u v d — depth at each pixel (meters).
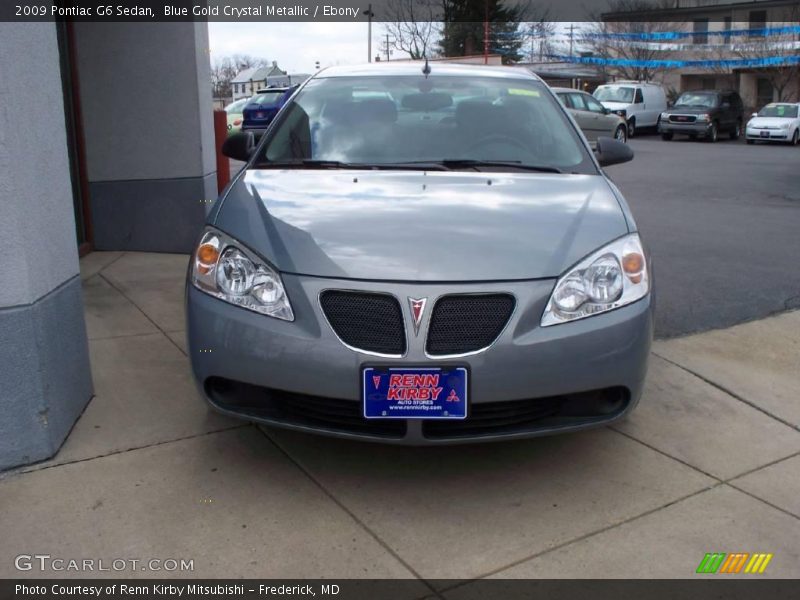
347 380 2.85
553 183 3.67
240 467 3.26
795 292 6.28
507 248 3.03
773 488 3.25
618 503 3.09
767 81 42.34
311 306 2.89
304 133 4.14
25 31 3.06
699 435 3.72
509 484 3.21
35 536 2.76
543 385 2.91
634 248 3.20
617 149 4.45
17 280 3.04
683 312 5.70
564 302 2.95
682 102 28.28
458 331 2.87
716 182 14.26
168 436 3.50
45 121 3.25
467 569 2.67
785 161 18.98
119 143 6.80
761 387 4.34
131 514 2.90
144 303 5.40
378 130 4.14
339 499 3.06
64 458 3.28
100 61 6.62
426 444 2.92
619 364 3.01
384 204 3.33
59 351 3.37
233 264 3.04
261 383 2.93
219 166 8.57
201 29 6.94
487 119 4.23
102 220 6.94
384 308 2.87
